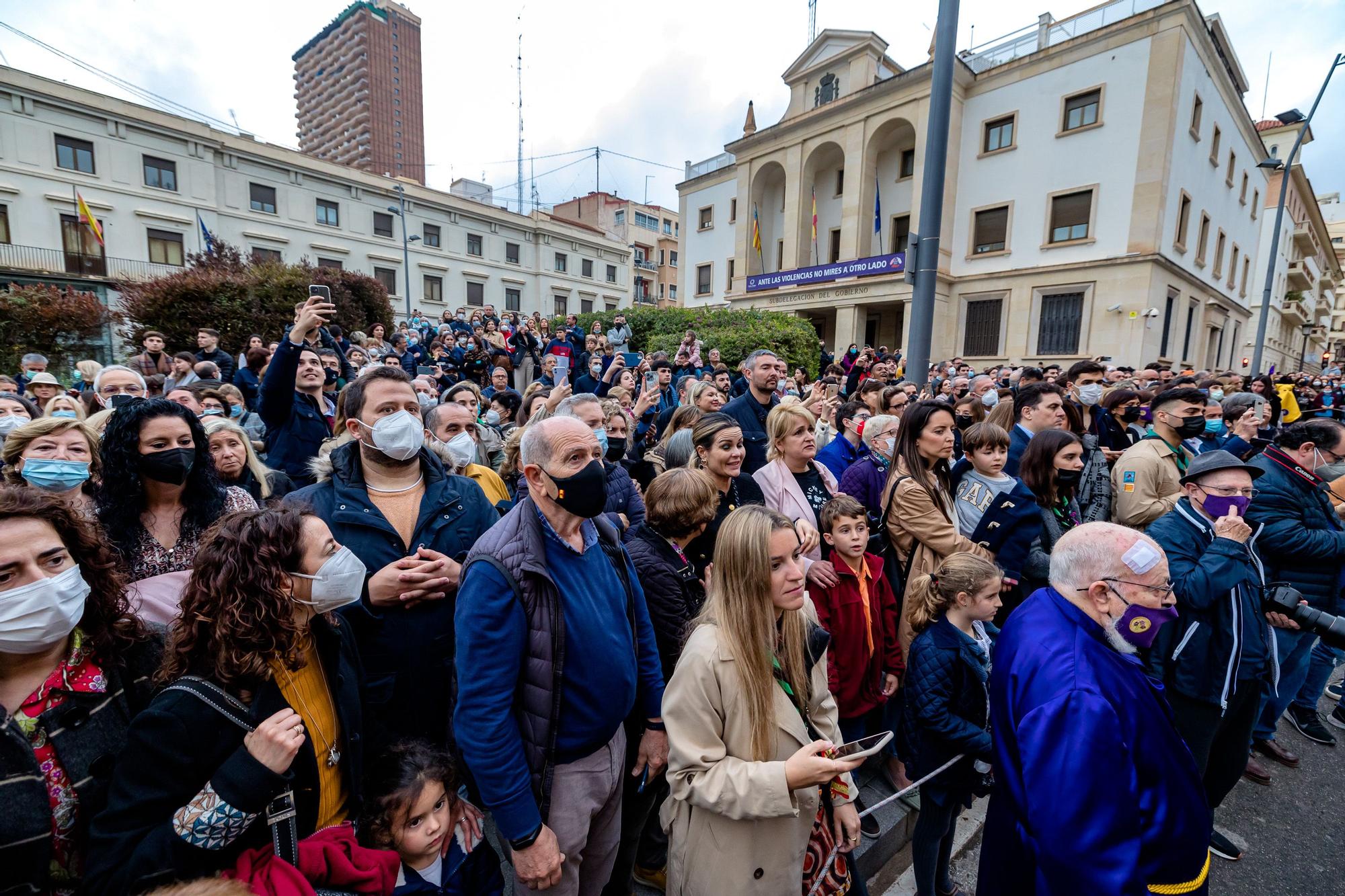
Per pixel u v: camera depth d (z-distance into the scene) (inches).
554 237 1364.4
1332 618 89.0
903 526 107.3
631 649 68.1
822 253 920.3
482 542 63.1
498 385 265.0
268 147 953.5
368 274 1088.8
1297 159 1146.0
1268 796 116.5
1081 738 52.7
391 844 59.9
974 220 745.0
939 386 391.2
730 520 62.3
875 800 101.3
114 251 812.0
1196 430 139.7
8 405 133.0
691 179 1111.0
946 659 84.1
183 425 74.9
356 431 79.7
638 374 325.4
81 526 51.2
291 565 51.8
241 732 48.4
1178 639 96.8
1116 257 631.8
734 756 59.6
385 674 70.8
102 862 42.9
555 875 58.1
